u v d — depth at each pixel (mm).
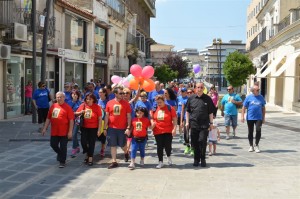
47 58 21422
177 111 12625
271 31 33469
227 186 7156
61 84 22969
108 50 32781
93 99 8992
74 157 9883
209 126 8891
